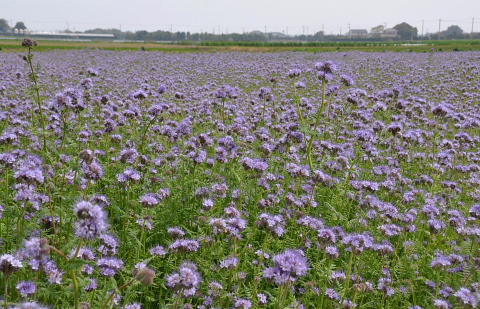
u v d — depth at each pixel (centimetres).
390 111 1508
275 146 1025
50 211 558
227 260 556
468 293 552
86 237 339
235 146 875
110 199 749
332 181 870
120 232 664
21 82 2002
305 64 3775
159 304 533
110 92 1848
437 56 5038
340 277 578
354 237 538
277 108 1538
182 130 954
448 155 1099
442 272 667
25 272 514
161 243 720
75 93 744
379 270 655
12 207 559
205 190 740
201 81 2784
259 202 691
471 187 1025
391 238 786
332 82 2539
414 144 1223
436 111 1141
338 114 1366
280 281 452
